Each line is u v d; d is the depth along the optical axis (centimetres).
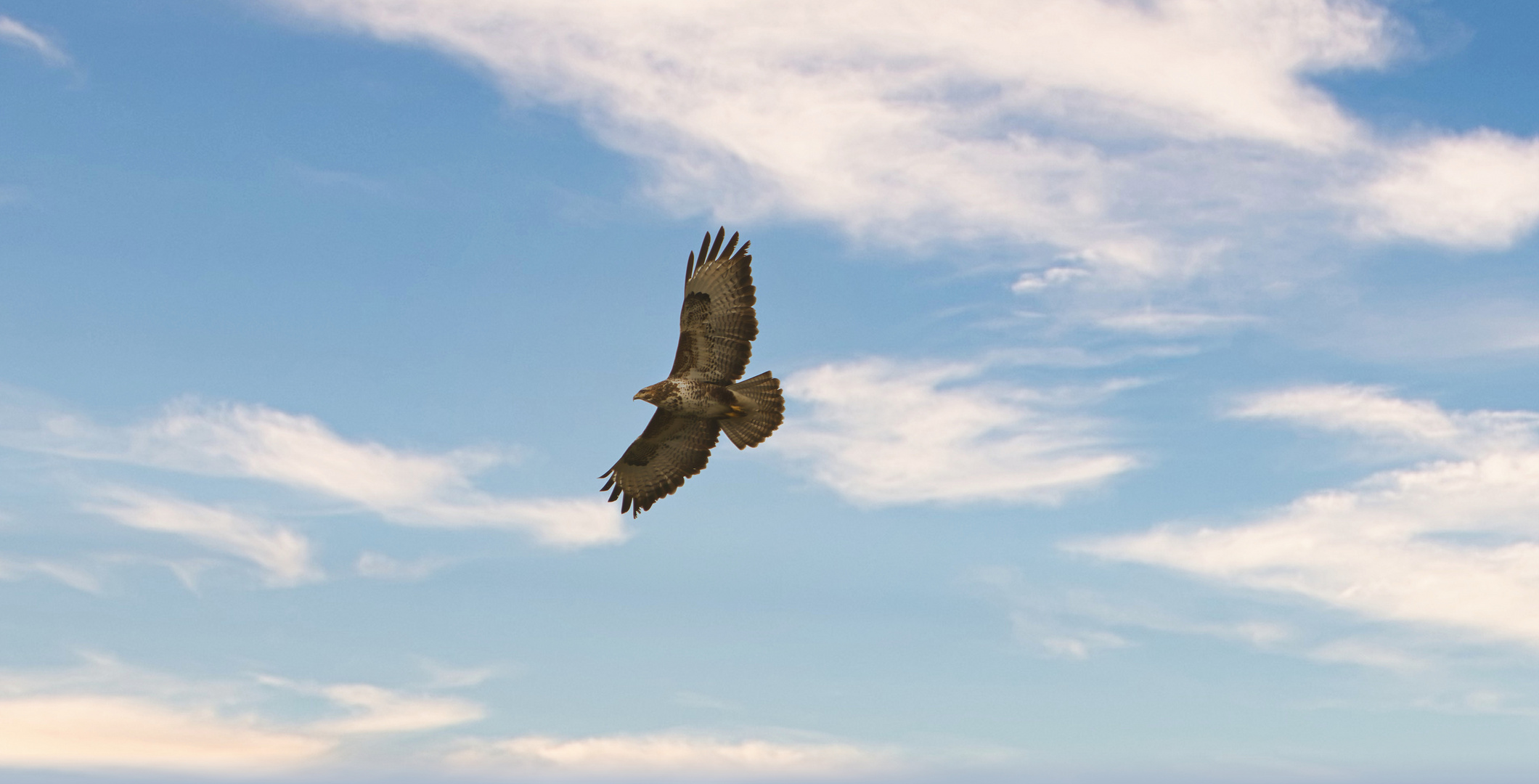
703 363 1842
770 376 1839
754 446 1853
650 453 2048
